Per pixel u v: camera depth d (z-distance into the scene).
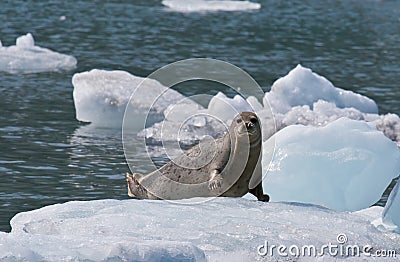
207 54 79.62
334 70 73.50
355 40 92.12
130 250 22.56
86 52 78.69
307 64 76.19
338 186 32.38
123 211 26.70
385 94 63.25
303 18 108.75
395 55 82.69
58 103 56.31
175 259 22.67
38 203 34.59
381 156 32.62
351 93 56.59
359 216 27.62
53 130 48.81
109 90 52.34
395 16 113.50
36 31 89.69
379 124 50.44
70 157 42.72
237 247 24.12
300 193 32.38
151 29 94.31
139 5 114.06
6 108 53.91
